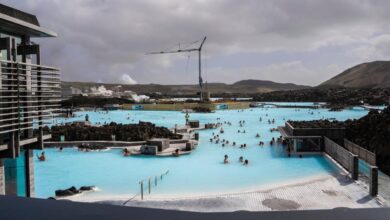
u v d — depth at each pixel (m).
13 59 14.24
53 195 25.16
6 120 12.73
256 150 42.56
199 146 45.88
